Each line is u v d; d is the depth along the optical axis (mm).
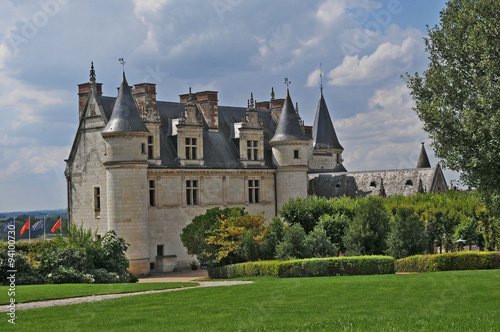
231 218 48062
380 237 42594
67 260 37281
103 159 56906
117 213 53500
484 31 30359
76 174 60281
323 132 88312
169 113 63438
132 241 53469
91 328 19031
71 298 26453
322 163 86062
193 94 66812
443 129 30844
